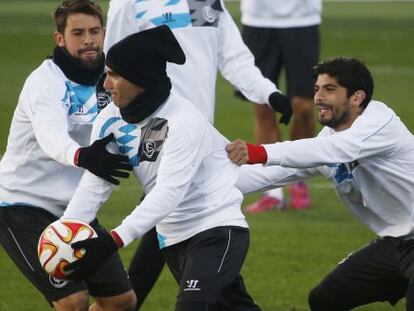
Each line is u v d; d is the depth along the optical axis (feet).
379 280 71.26
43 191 69.87
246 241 64.75
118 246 60.34
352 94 67.26
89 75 69.62
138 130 63.67
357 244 105.81
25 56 281.54
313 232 110.83
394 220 69.72
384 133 66.80
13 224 69.67
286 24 125.39
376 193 69.15
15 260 70.03
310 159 65.62
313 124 126.21
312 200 127.44
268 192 121.39
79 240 61.62
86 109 69.87
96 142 63.67
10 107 192.34
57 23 69.51
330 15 465.88
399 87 223.51
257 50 127.65
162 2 81.92
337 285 71.97
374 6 563.07
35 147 69.21
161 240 65.82
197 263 62.90
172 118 62.80
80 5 69.05
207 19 83.20
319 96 67.67
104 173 63.10
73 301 67.92
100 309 71.82
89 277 65.82
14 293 90.74
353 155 66.08
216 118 183.93
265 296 89.20
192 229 64.44
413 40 329.72
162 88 63.05
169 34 62.90
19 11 473.67
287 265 98.27
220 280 62.64
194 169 62.64
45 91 67.77
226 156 65.82
